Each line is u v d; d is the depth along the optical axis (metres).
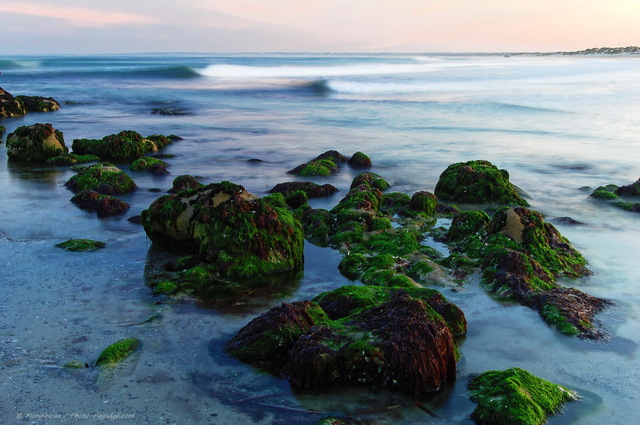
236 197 10.02
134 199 14.70
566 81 55.72
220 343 7.02
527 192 15.95
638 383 6.19
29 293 8.41
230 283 9.12
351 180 17.48
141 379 6.16
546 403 5.64
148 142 21.94
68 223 12.27
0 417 5.44
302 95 47.38
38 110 35.88
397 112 35.41
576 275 9.35
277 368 6.40
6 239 11.01
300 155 21.73
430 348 6.07
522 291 8.45
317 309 7.17
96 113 35.62
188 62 118.31
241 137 26.20
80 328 7.33
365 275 9.32
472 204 14.79
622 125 28.52
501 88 49.66
